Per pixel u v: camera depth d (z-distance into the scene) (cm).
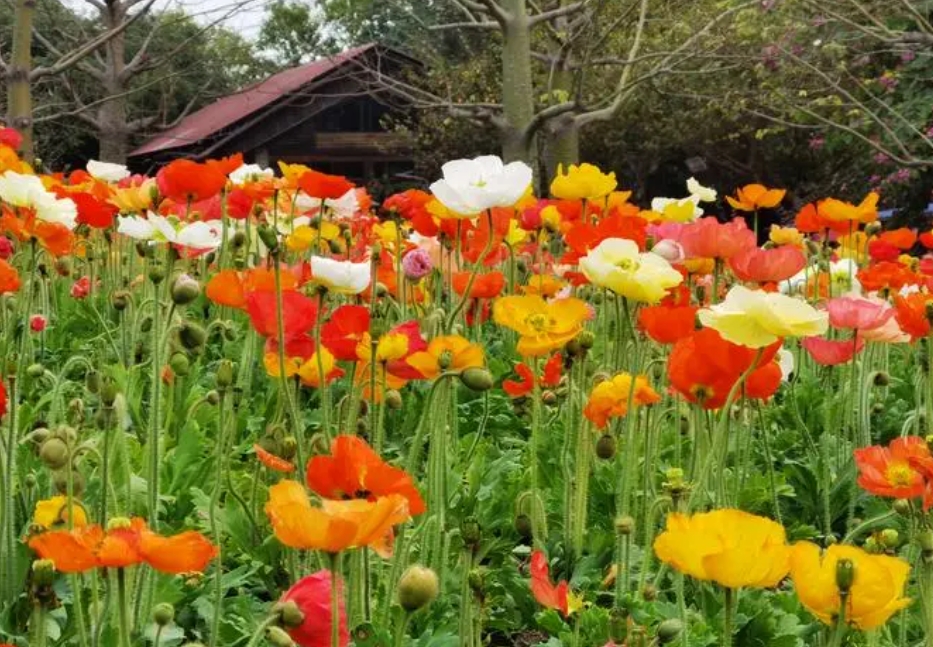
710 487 327
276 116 2869
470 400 455
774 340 233
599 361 421
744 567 163
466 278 383
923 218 1744
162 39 2406
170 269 370
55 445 209
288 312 259
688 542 167
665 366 360
